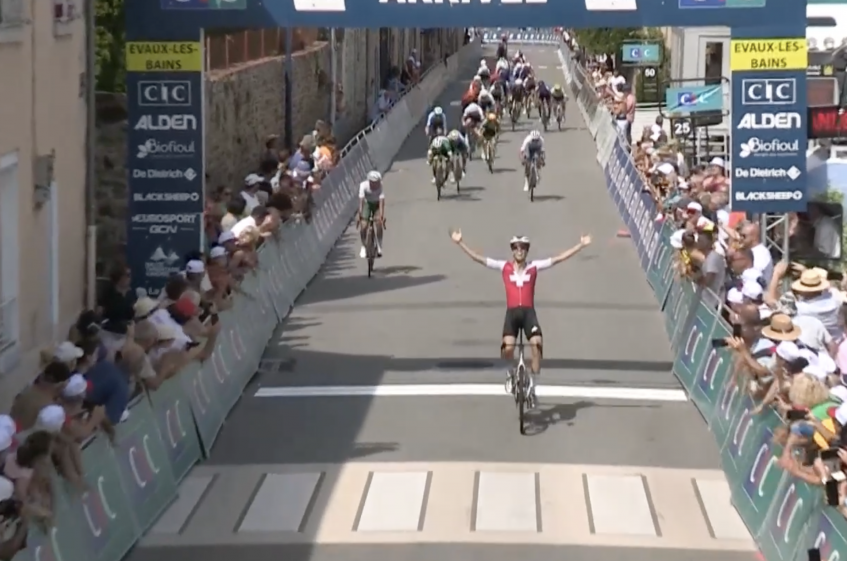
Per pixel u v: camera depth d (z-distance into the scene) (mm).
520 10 49281
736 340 37688
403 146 126438
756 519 34031
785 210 50906
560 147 124812
